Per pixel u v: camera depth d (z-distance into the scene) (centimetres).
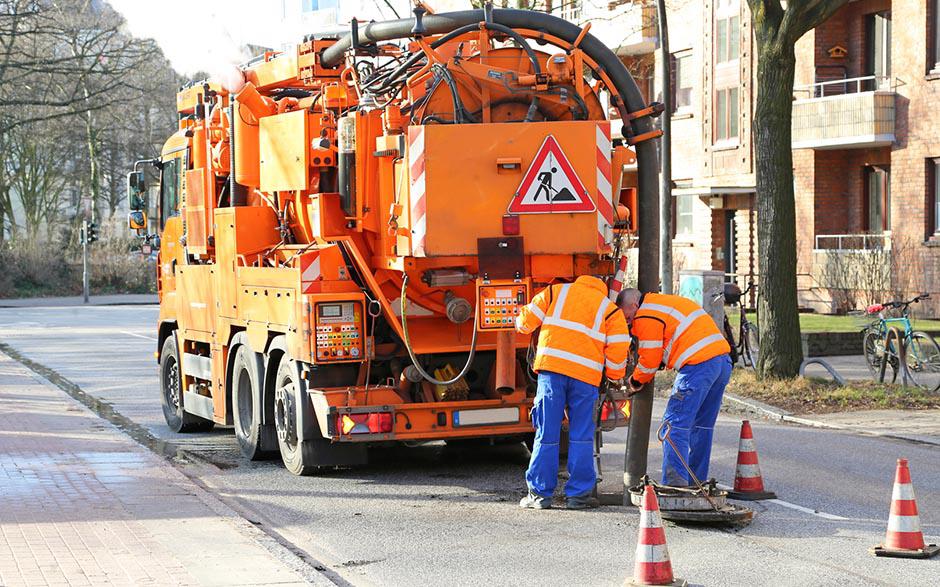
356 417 981
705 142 3316
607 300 898
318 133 1061
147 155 5703
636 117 973
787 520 851
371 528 841
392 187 988
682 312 909
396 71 1009
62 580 646
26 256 5497
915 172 2594
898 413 1423
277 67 1203
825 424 1354
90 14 4359
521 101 998
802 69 2878
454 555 755
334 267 1009
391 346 1030
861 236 2705
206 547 730
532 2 2194
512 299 946
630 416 924
